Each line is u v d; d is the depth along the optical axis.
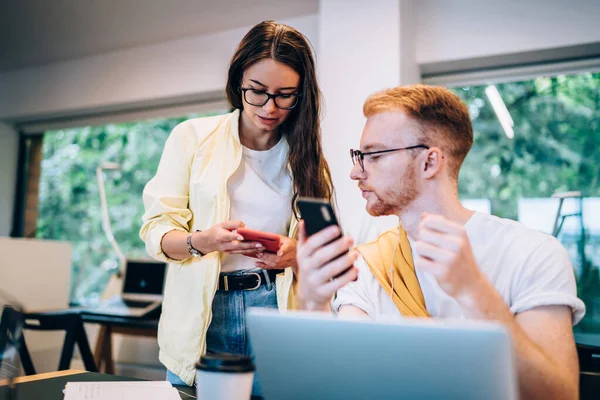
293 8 3.38
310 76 1.54
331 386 0.80
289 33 1.51
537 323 1.04
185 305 1.50
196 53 3.87
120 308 3.13
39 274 3.62
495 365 0.68
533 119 3.09
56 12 3.54
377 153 1.16
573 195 2.79
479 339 0.68
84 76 4.29
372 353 0.75
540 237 1.15
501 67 3.11
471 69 3.17
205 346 1.49
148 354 3.69
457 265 0.88
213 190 1.54
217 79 3.78
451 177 1.16
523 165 3.09
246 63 1.48
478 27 3.00
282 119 1.55
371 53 2.96
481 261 1.15
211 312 1.48
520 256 1.13
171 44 3.96
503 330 0.67
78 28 3.77
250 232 1.33
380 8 2.96
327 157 2.99
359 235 2.83
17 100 4.56
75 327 2.93
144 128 4.35
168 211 1.54
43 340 3.62
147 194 1.57
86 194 4.49
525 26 2.90
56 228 4.56
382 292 1.29
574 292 1.09
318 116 1.59
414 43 3.12
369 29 2.97
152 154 4.30
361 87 2.96
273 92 1.49
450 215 1.16
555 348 1.01
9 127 4.76
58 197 4.59
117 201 4.35
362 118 2.94
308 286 0.97
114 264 4.27
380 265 1.27
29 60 4.38
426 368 0.72
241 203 1.58
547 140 3.05
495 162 3.15
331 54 3.05
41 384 1.19
